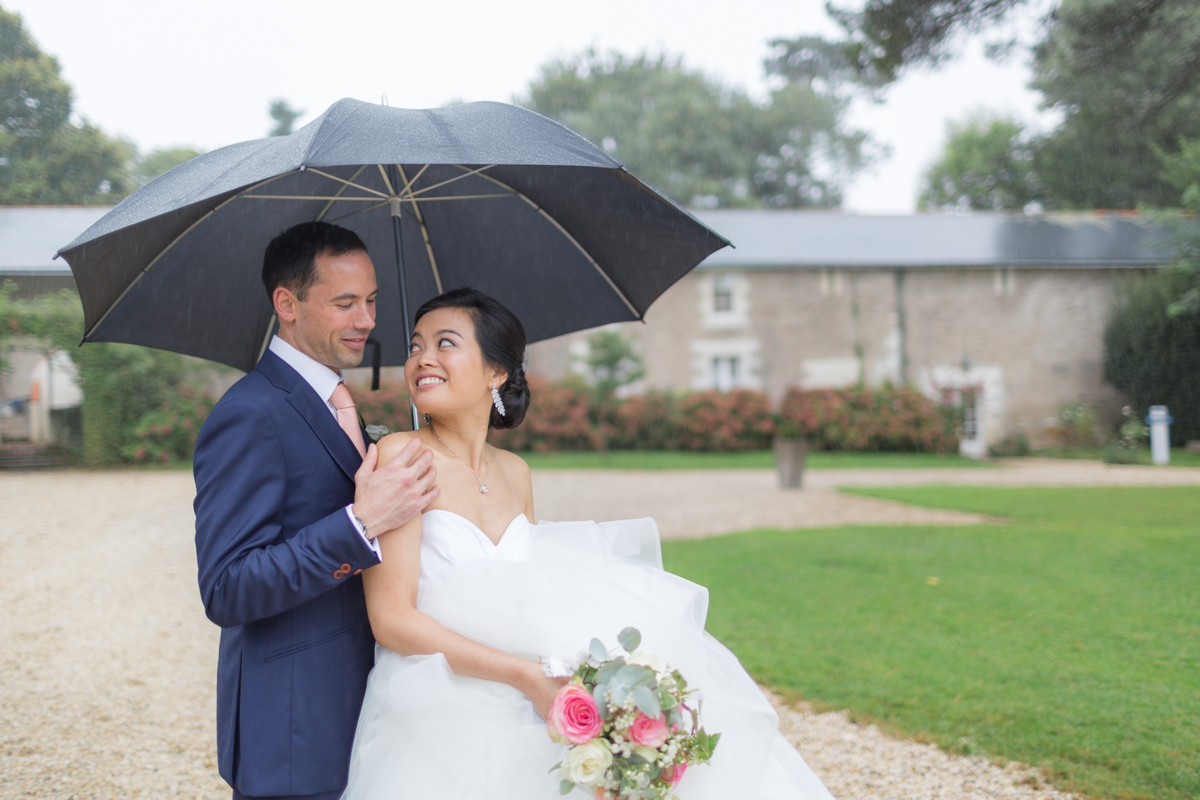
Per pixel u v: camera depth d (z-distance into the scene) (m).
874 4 7.55
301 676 1.49
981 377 18.95
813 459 17.31
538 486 12.62
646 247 1.99
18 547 7.59
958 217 21.69
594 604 1.59
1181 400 17.25
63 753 3.24
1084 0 7.63
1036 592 5.55
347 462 1.58
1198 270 15.98
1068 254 19.09
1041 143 23.67
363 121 1.41
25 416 14.06
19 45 9.48
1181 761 3.04
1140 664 4.11
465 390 1.61
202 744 3.35
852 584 5.85
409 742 1.48
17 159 9.82
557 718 1.36
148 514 9.30
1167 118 11.71
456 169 2.02
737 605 5.30
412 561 1.51
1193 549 6.88
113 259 1.60
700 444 18.56
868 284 19.20
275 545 1.43
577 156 1.43
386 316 2.29
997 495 10.77
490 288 2.29
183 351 1.97
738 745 1.58
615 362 18.03
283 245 1.55
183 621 5.30
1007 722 3.43
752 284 19.22
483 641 1.52
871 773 3.01
